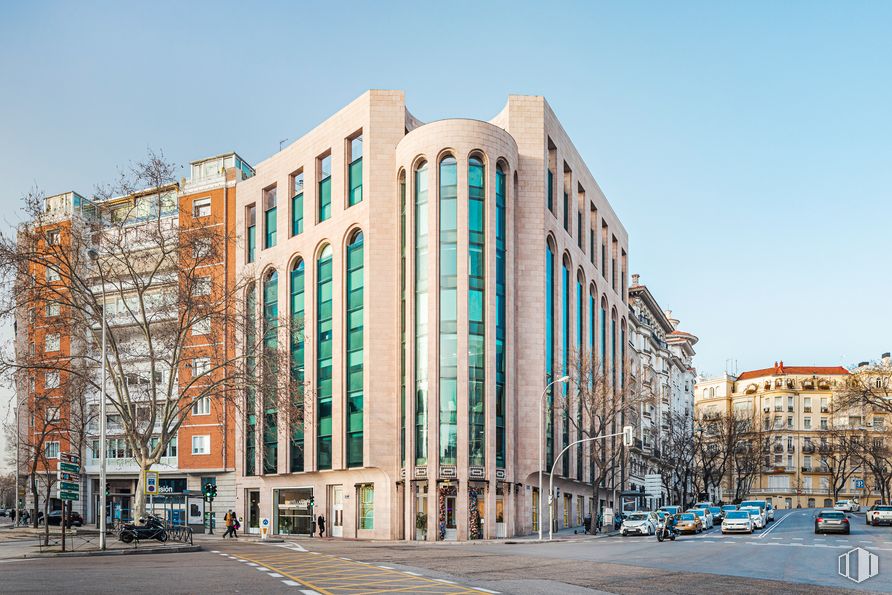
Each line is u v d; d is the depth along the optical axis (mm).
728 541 45812
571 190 69062
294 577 21344
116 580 20344
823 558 30812
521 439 56156
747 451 132750
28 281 41469
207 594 17000
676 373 129625
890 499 116000
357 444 55594
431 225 52969
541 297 57750
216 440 67062
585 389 60906
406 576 21906
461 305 52156
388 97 57219
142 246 49688
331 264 60125
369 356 54312
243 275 50062
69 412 63406
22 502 83125
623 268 91000
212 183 70500
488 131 54375
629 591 18438
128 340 53188
